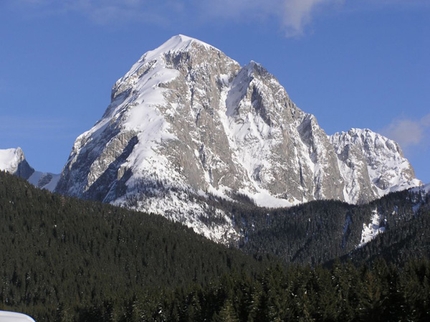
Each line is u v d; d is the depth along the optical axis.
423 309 155.25
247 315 175.25
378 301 160.00
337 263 187.75
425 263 178.25
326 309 164.62
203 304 193.25
